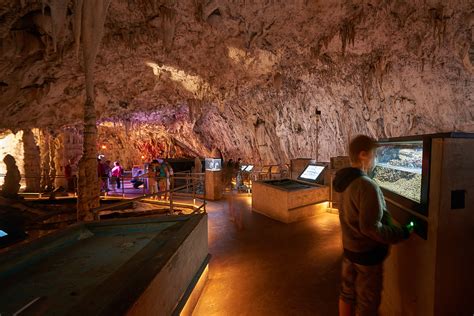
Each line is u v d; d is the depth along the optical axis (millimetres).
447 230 1772
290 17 8203
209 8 7531
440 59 8883
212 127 20141
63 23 6875
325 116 14070
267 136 17109
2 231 6336
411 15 7535
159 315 2191
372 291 1998
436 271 1774
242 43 9594
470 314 1848
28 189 14742
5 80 9234
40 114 12375
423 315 1919
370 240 1983
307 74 12219
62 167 15742
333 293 3361
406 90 10477
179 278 2783
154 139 24375
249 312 3111
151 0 7469
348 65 10906
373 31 8414
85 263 2754
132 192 13883
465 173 1797
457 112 10141
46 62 9180
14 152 15742
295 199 6789
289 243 5293
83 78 10984
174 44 9516
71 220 9070
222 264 4586
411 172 2270
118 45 9148
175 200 10758
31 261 2748
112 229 3857
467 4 6699
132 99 14289
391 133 11945
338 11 7906
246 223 6941
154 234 3695
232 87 13297
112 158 26016
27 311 1878
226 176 14266
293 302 3236
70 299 2045
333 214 7176
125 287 1889
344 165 7457
